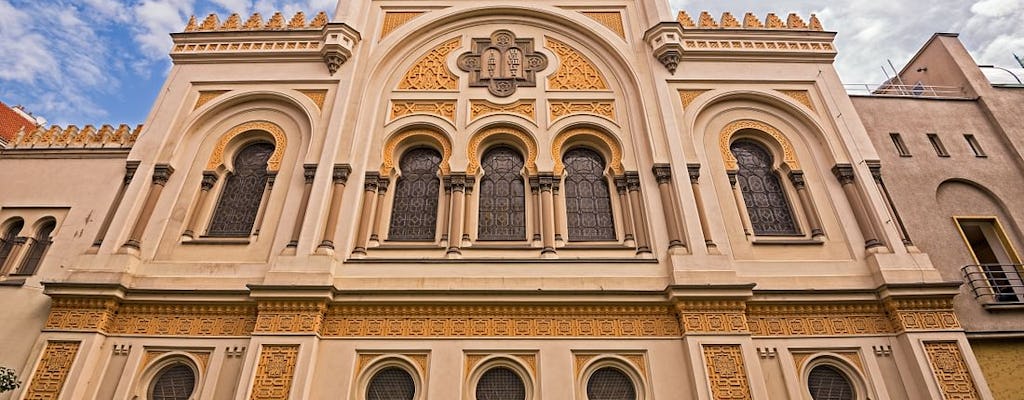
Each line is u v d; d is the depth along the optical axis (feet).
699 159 36.94
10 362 29.91
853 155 36.68
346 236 33.09
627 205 35.24
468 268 31.86
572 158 38.65
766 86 40.57
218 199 36.65
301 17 44.47
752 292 30.40
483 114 39.01
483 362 29.19
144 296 30.96
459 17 44.70
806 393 28.71
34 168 38.75
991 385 30.50
